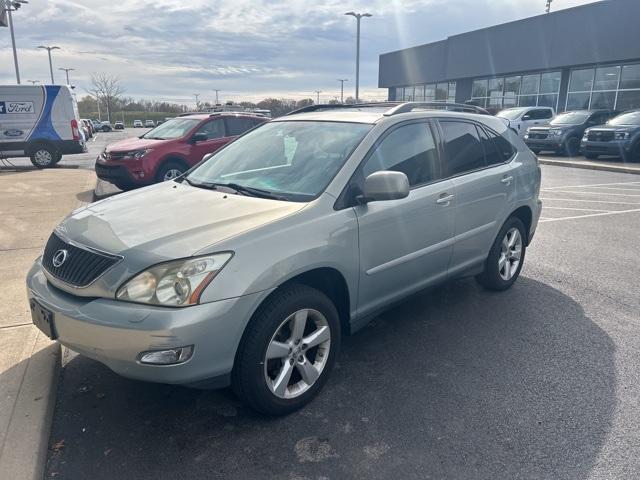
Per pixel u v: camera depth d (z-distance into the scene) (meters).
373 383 3.45
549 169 16.22
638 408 3.18
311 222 3.08
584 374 3.58
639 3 22.67
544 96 28.45
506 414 3.12
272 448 2.81
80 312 2.69
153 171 9.97
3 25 15.23
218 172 4.01
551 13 26.75
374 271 3.49
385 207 3.51
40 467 2.59
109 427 2.97
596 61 24.84
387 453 2.78
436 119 4.25
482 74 31.73
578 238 7.17
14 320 4.11
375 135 3.68
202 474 2.61
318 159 3.59
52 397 3.16
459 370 3.62
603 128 17.19
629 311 4.66
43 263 3.21
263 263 2.79
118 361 2.62
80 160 20.23
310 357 3.31
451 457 2.74
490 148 4.79
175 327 2.52
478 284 5.33
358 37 28.36
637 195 10.94
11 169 15.95
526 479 2.59
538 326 4.34
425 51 36.78
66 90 16.22
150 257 2.67
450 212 4.09
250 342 2.81
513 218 5.03
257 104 48.56
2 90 15.58
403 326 4.34
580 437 2.91
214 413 3.12
